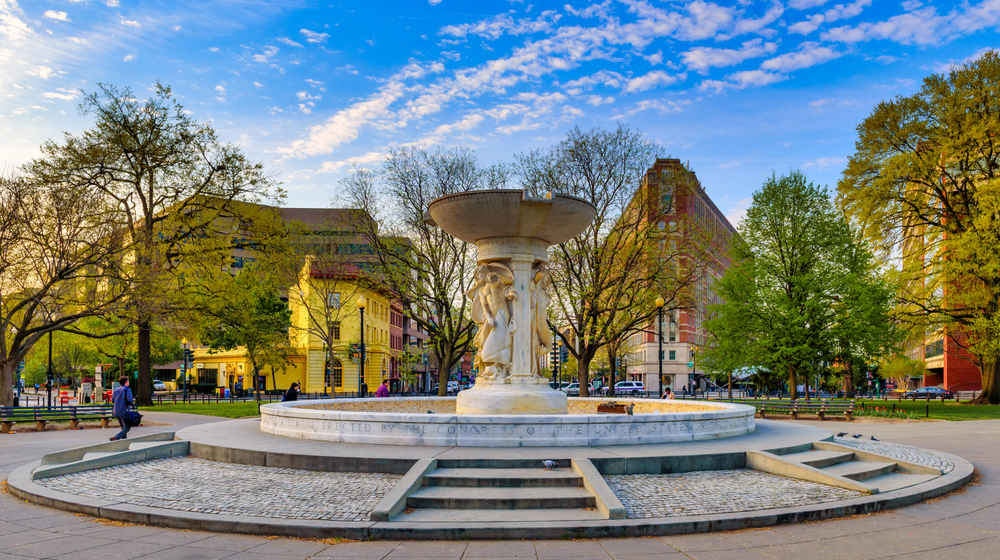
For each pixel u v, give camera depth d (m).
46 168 27.50
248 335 36.62
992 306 30.73
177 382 63.62
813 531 7.02
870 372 59.94
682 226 31.55
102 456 10.38
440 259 32.16
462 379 87.81
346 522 6.90
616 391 57.25
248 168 31.73
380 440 10.91
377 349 59.12
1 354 24.27
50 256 24.08
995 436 17.56
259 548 6.37
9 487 9.27
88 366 59.44
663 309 31.81
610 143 30.02
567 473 8.62
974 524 7.34
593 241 30.92
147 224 29.97
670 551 6.28
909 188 34.25
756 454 9.91
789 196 32.62
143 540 6.64
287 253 33.00
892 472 10.31
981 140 30.86
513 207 13.07
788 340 30.44
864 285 30.52
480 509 7.59
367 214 31.88
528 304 14.23
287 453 9.82
